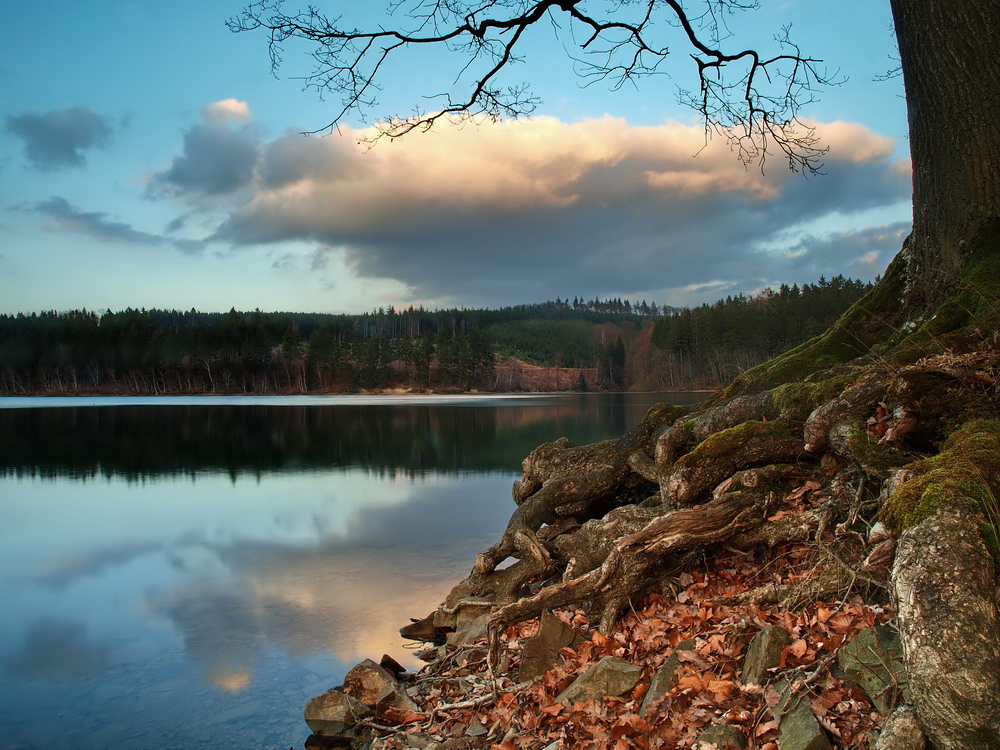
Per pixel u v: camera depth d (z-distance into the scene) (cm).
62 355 12162
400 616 853
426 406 7225
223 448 3081
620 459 816
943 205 632
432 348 13950
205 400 9538
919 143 651
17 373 12081
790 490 580
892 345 652
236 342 12825
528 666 520
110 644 780
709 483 614
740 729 344
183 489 1938
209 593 970
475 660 618
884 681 336
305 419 4997
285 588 982
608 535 639
